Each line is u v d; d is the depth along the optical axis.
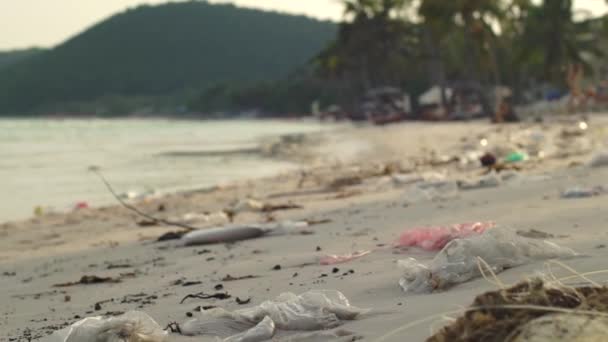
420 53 93.25
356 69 102.00
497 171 16.09
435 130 43.97
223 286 6.54
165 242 10.37
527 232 6.80
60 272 8.76
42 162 33.38
